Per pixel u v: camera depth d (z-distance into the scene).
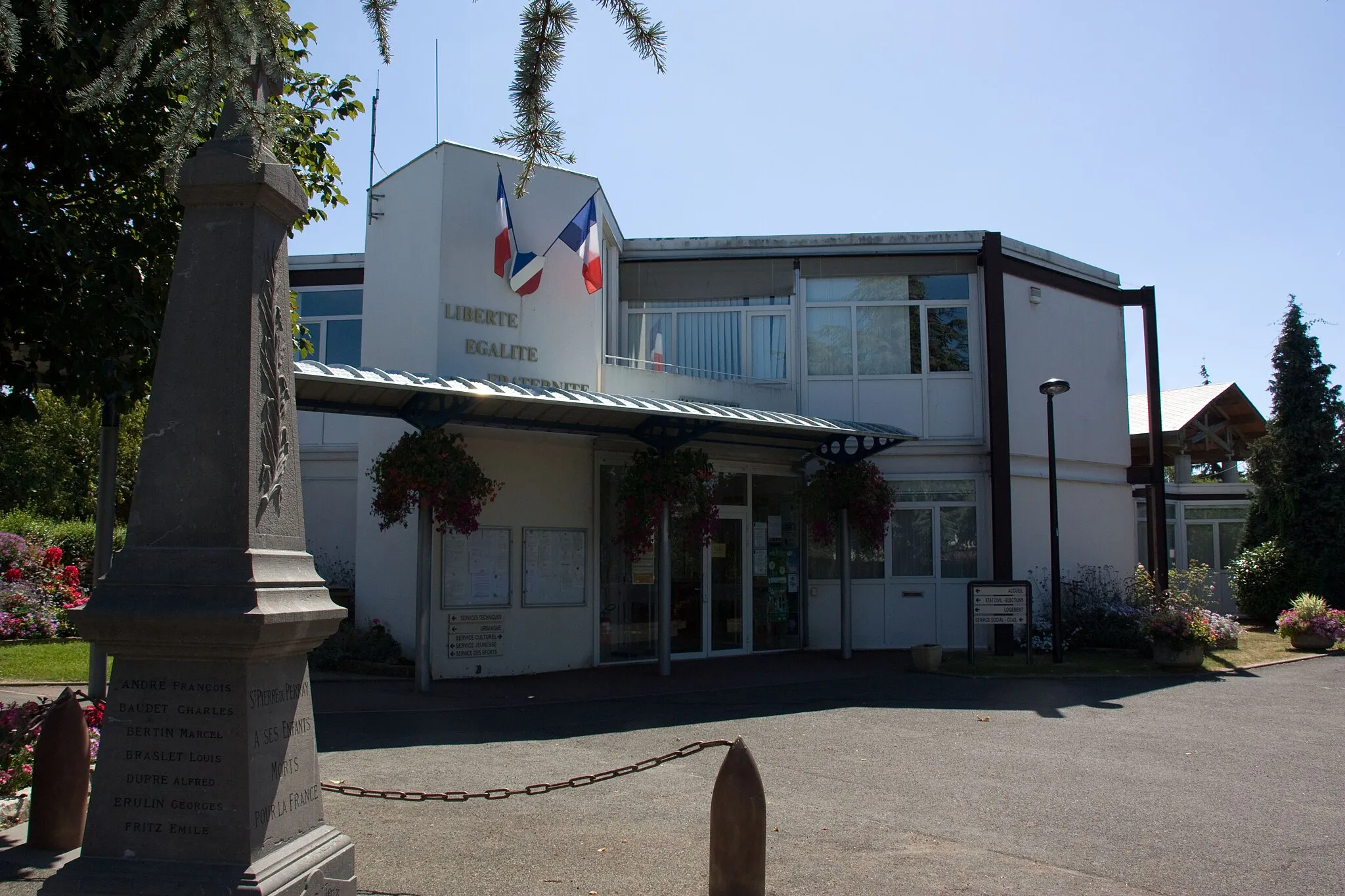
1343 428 20.86
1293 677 13.37
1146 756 8.49
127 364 7.95
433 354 12.91
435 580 12.73
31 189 7.05
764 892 4.87
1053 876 5.38
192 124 3.29
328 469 17.81
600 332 14.64
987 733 9.49
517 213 13.80
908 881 5.30
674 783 7.41
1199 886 5.25
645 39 3.48
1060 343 18.33
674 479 13.32
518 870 5.38
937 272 17.55
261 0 3.24
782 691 12.29
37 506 21.33
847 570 15.73
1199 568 19.08
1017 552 17.16
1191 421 23.80
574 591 14.00
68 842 5.37
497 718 10.16
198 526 4.00
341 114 10.19
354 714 10.27
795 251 17.58
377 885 5.11
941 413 17.42
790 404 17.12
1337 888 5.23
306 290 18.70
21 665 11.91
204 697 3.84
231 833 3.76
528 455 13.66
